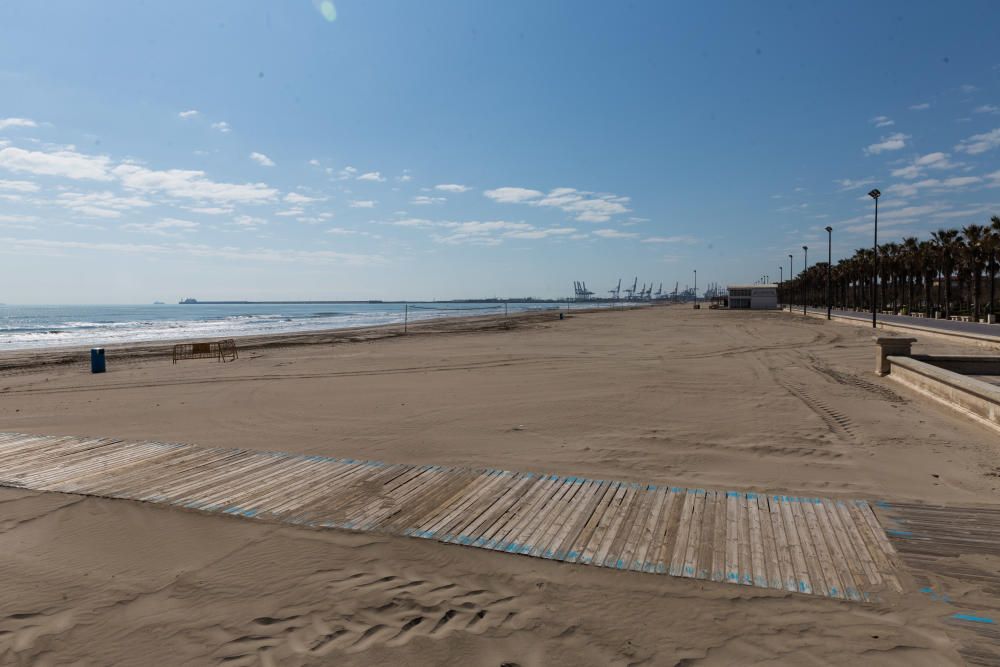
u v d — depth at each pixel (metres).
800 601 3.75
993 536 4.61
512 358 20.88
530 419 9.70
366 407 11.16
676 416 9.73
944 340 25.36
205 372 18.02
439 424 9.44
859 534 4.70
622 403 11.05
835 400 11.05
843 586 3.91
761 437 8.16
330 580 4.12
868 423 8.95
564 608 3.74
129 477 6.42
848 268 84.75
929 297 55.59
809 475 6.40
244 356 24.33
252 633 3.51
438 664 3.21
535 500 5.60
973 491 5.78
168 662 3.24
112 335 48.66
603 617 3.63
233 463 6.99
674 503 5.47
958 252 47.41
